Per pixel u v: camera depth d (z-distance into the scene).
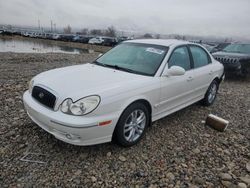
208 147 3.68
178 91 4.19
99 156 3.20
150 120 3.81
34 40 60.34
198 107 5.52
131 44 4.59
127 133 3.42
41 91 3.21
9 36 72.25
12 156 3.07
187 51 4.58
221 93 7.12
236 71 9.13
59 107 2.94
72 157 3.13
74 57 16.53
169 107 4.15
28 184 2.61
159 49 4.18
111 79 3.40
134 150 3.42
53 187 2.60
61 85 3.15
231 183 2.85
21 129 3.77
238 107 5.79
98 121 2.90
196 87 4.77
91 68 3.96
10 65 10.77
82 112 2.84
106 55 4.61
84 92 2.95
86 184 2.68
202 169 3.11
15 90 5.84
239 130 4.43
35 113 3.16
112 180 2.77
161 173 2.96
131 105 3.30
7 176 2.71
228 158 3.41
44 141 3.46
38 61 12.98
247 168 3.17
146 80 3.56
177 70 3.75
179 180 2.85
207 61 5.26
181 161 3.24
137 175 2.88
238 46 10.73
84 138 2.88
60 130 2.88
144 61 4.02
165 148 3.54
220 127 4.25
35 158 3.06
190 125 4.44
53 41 55.28
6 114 4.34
